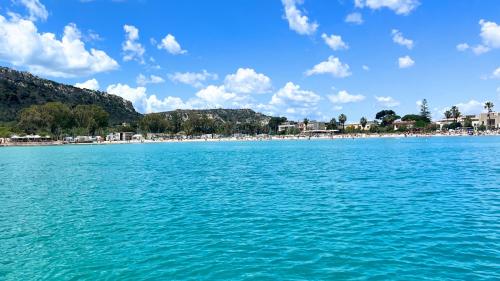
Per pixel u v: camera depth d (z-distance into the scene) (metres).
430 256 15.57
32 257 16.77
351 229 19.77
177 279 13.97
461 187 33.25
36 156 98.75
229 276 14.09
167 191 34.44
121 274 14.62
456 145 121.56
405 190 32.03
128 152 116.00
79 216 24.64
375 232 19.09
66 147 170.88
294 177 43.22
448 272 13.95
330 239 18.12
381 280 13.42
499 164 55.03
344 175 44.00
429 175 42.47
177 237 19.12
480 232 18.73
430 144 133.75
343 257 15.68
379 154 83.75
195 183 39.69
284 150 112.12
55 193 34.53
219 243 17.94
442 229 19.36
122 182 41.69
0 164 72.19
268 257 15.91
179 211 25.39
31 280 14.34
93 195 33.03
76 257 16.62
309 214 23.47
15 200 31.09
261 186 36.47
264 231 19.81
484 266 14.43
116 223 22.44
